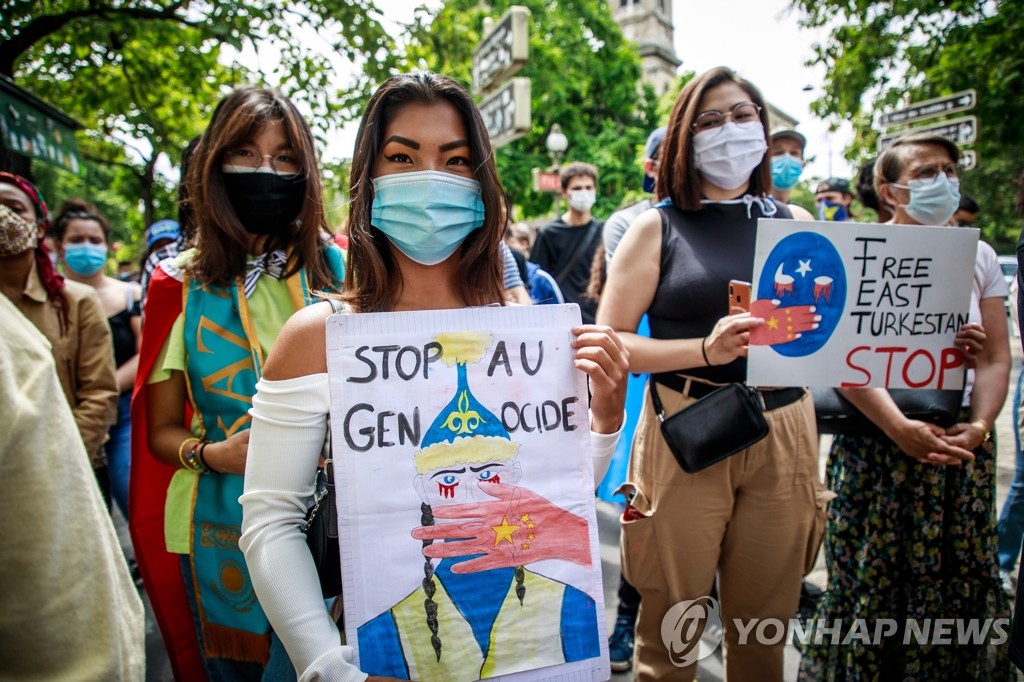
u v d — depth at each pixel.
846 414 2.06
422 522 1.08
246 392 1.65
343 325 1.09
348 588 1.05
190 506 1.64
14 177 2.37
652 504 1.85
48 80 6.52
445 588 1.08
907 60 8.79
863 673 2.02
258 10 5.43
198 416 1.69
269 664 1.32
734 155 1.83
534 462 1.14
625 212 3.19
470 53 6.64
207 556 1.62
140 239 17.55
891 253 1.78
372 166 1.24
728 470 1.78
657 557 1.85
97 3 5.39
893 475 2.03
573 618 1.13
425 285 1.31
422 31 6.16
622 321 1.90
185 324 1.68
